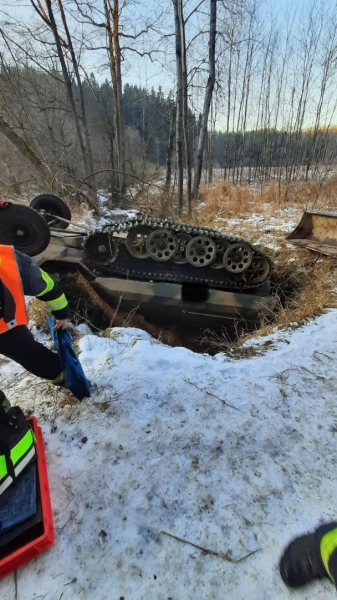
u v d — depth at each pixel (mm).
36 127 12203
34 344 2201
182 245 4523
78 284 4555
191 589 1606
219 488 2068
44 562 1729
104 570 1689
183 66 10188
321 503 1980
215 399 2744
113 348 3449
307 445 2355
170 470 2176
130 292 4594
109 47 13156
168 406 2668
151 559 1729
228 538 1812
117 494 2039
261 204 12445
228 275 4707
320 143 19219
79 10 11828
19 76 11281
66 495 2035
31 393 2867
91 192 11969
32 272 2014
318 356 3303
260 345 3607
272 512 1934
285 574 1627
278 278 5750
